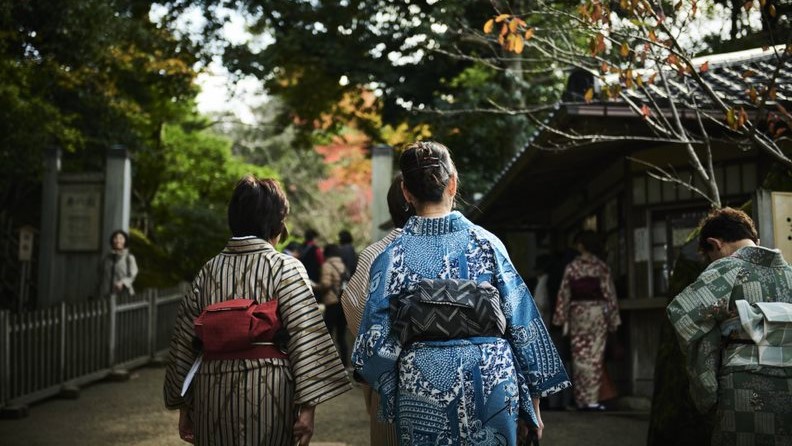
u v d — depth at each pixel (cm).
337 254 1123
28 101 1297
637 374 825
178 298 1273
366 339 270
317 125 2053
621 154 870
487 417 260
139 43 1454
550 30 592
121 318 1027
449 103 1562
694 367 326
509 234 1670
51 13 1012
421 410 262
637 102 657
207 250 1961
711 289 324
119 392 874
